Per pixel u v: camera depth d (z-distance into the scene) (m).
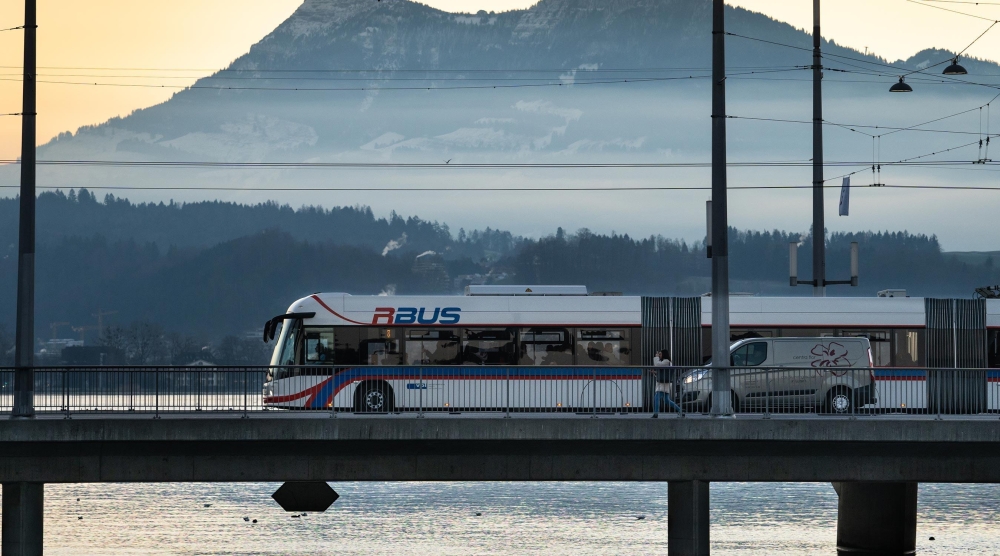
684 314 132.75
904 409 111.06
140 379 100.44
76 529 152.12
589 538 148.38
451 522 160.88
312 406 127.00
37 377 99.75
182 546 140.75
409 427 96.12
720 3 98.94
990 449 99.94
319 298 132.12
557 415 98.88
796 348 129.38
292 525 157.00
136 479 97.56
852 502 135.50
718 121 99.56
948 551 137.50
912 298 135.25
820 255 147.38
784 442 98.00
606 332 131.88
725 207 99.69
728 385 99.19
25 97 98.75
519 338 131.62
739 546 142.25
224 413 99.06
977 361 134.50
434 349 131.38
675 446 99.06
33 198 98.94
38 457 97.12
